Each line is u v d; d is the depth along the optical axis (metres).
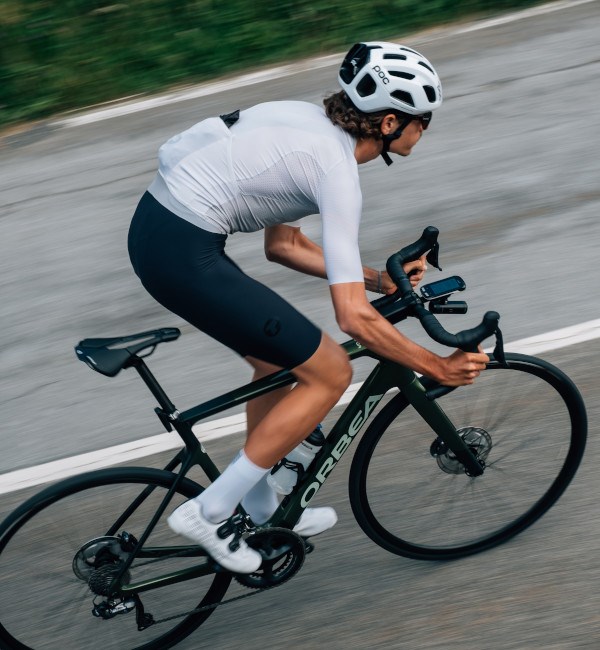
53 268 5.09
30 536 2.85
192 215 2.56
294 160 2.52
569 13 7.41
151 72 7.20
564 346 4.04
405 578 3.16
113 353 2.61
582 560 3.12
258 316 2.58
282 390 2.97
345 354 2.70
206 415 2.75
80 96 7.02
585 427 3.21
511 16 7.50
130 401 4.05
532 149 5.66
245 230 2.68
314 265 3.02
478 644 2.88
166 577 2.89
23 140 6.55
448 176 5.49
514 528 3.25
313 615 3.06
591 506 3.32
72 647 3.04
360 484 3.07
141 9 7.66
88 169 6.03
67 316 4.69
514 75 6.55
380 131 2.57
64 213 5.58
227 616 3.10
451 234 4.95
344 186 2.50
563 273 4.52
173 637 3.05
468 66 6.76
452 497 3.28
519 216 5.03
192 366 4.21
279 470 2.89
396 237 4.98
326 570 3.22
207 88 6.92
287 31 7.46
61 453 3.80
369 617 3.03
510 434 3.25
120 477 2.82
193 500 2.72
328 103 2.61
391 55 2.53
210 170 2.57
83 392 4.14
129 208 5.55
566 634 2.88
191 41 7.37
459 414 3.26
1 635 2.95
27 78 7.09
